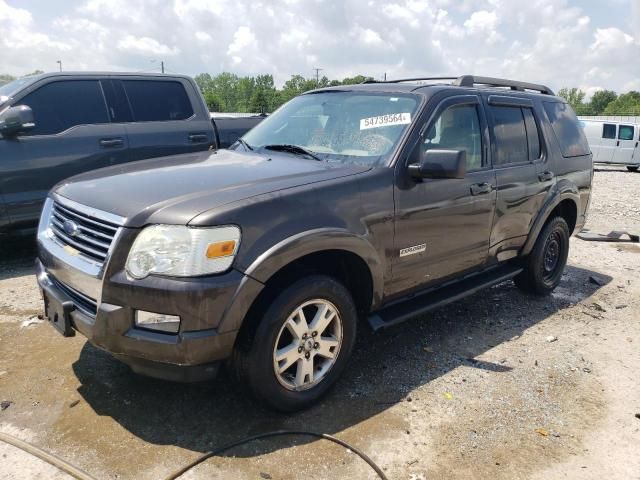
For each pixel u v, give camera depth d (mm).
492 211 4281
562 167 5188
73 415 3057
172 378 2740
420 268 3754
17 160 5613
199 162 3629
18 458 2697
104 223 2805
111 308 2666
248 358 2848
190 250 2592
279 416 3107
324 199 3074
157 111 6785
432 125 3781
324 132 3973
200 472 2635
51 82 6035
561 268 5516
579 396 3498
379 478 2658
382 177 3393
